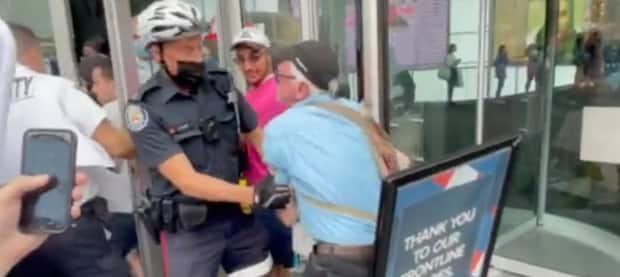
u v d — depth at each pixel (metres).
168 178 1.71
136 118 1.70
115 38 2.31
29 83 1.46
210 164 1.79
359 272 1.42
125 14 2.31
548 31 2.95
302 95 1.52
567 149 3.03
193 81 1.75
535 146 3.13
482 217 1.42
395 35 3.04
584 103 2.88
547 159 3.13
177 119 1.72
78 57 2.76
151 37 1.68
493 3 3.06
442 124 3.23
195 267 1.83
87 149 1.52
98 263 1.65
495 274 2.96
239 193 1.68
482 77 3.16
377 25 2.96
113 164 1.69
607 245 2.91
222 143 1.83
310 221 1.50
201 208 1.78
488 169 1.37
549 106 3.05
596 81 2.80
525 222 3.19
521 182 3.12
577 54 2.86
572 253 2.93
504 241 3.09
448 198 1.29
